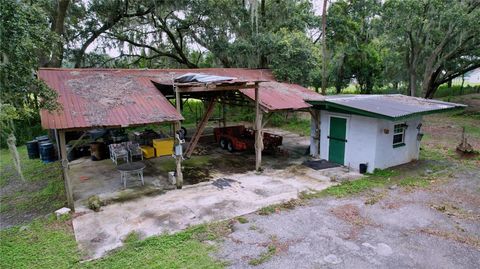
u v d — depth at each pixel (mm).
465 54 23797
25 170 12062
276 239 6215
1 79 6074
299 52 16344
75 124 7703
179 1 18375
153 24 20969
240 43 18375
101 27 19656
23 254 5902
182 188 9430
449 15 17391
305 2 21391
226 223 6953
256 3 18172
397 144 11172
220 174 10773
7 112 6156
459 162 11602
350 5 24266
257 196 8625
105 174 11047
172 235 6441
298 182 9750
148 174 10906
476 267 5238
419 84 26234
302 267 5289
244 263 5430
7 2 5535
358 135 10859
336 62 29578
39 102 7152
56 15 16250
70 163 12562
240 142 13281
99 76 11125
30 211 8164
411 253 5664
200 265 5383
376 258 5520
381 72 31281
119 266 5418
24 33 5945
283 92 13203
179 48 22562
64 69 11141
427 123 20109
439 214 7250
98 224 7117
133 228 6883
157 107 9523
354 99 12156
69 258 5730
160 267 5336
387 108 10492
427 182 9414
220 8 19281
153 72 12594
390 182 9469
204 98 14250
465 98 32781
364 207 7699
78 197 8875
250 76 15109
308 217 7191
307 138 16734
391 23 20922
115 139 14164
